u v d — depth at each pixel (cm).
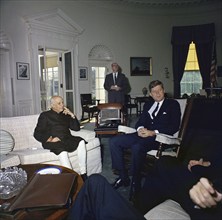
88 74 800
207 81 913
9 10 553
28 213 116
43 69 657
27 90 612
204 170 149
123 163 261
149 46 913
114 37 848
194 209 116
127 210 109
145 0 854
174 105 270
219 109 620
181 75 933
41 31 632
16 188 139
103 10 815
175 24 923
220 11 879
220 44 895
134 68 895
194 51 941
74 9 738
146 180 170
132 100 899
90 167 291
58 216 116
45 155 255
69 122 296
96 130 374
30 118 298
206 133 445
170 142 233
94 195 116
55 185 132
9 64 561
